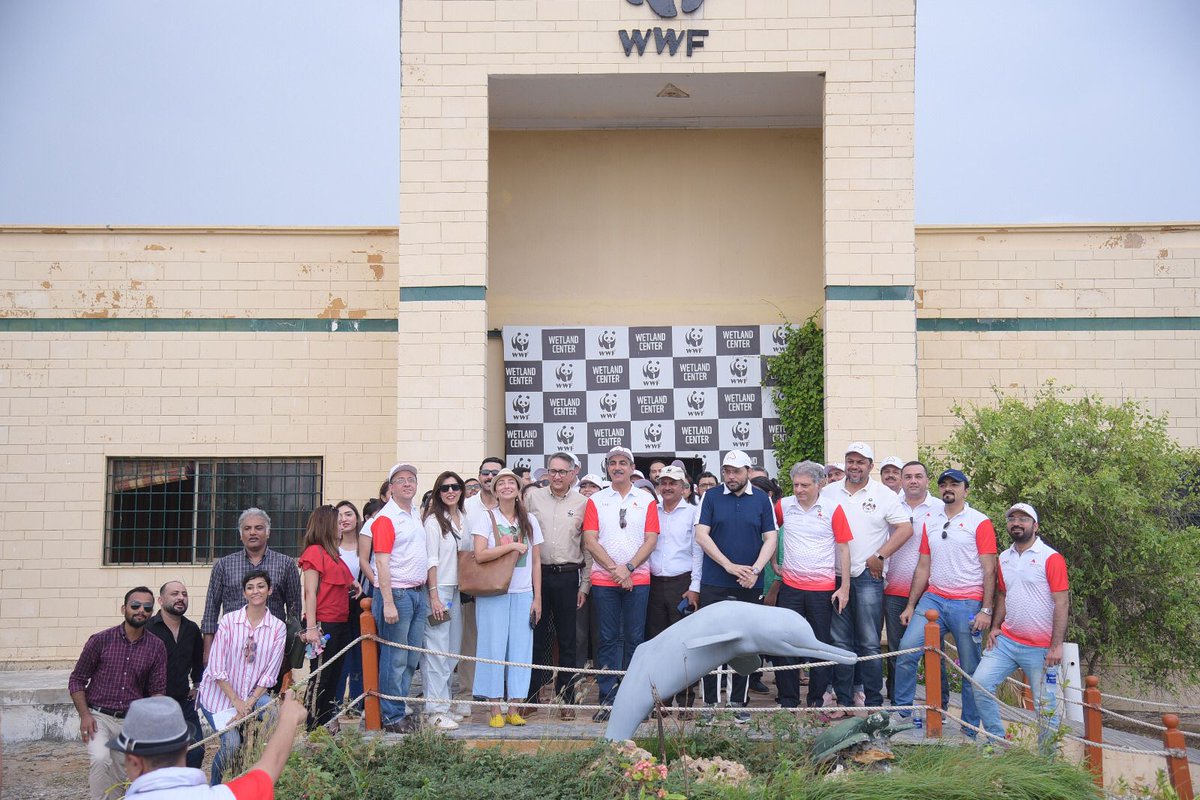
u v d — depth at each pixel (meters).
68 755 10.98
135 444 14.56
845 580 9.07
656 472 12.30
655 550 9.82
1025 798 7.08
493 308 15.38
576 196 15.52
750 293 15.38
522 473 14.41
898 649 9.55
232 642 7.77
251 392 14.71
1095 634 12.64
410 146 13.27
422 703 9.19
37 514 14.41
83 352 14.62
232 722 7.30
